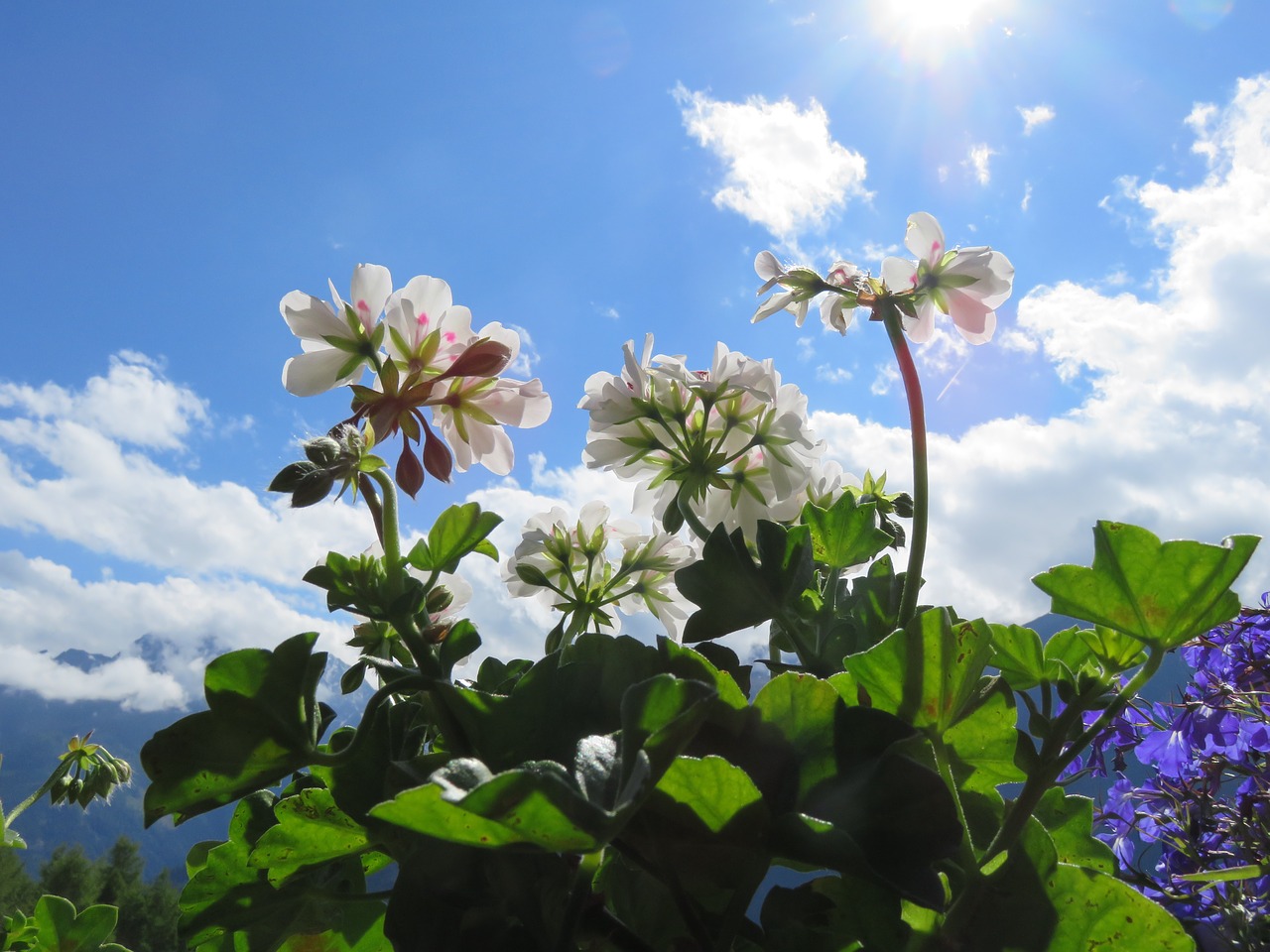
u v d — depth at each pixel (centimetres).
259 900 23
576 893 16
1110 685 21
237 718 20
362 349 28
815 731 20
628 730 16
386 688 20
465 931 17
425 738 24
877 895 19
